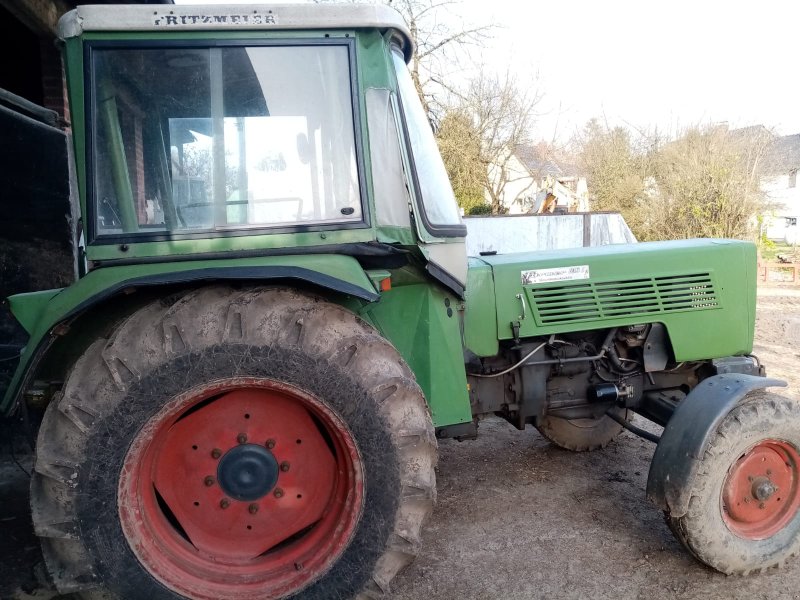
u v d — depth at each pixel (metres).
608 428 4.32
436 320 2.79
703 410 2.81
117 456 2.17
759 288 15.20
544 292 3.27
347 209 2.50
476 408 3.40
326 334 2.28
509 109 19.95
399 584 2.81
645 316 3.36
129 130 2.40
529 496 3.68
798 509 2.94
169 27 2.36
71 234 4.45
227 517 2.45
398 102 2.59
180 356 2.18
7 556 3.06
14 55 5.80
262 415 2.43
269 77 2.45
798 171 35.66
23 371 2.25
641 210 19.58
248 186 2.45
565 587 2.78
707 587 2.77
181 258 2.41
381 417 2.28
